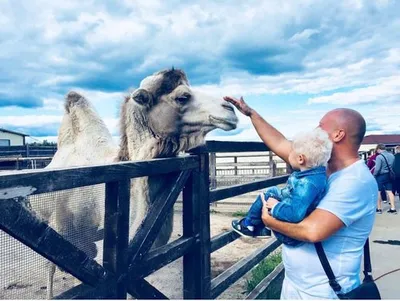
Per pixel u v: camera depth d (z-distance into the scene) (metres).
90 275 1.96
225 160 20.36
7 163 15.09
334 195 2.06
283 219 2.12
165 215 2.69
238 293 4.90
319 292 2.17
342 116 2.20
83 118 4.77
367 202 2.10
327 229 2.02
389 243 7.10
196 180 3.11
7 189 1.51
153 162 2.47
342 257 2.12
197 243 3.11
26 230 1.61
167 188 2.78
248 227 2.69
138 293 2.38
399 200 13.78
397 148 10.96
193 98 4.00
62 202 2.96
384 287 4.79
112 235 2.17
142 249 2.38
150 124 3.99
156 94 3.97
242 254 6.96
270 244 5.00
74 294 1.87
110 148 4.66
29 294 2.00
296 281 2.25
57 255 1.76
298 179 2.14
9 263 1.86
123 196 2.20
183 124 4.00
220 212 11.65
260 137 3.09
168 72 4.03
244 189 4.16
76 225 3.11
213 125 3.96
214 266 6.22
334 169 2.23
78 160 4.58
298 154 2.12
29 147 21.94
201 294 3.13
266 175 12.67
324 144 2.06
